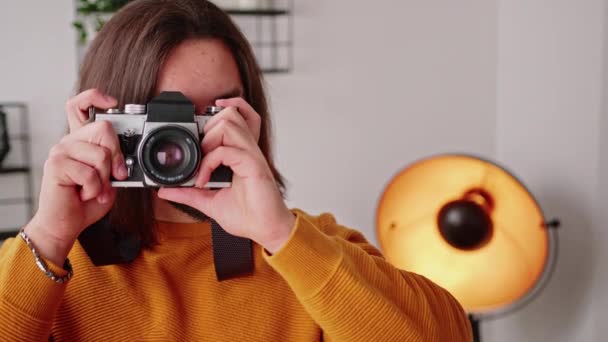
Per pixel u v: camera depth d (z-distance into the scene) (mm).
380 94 2357
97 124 789
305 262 789
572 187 2049
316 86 2297
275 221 799
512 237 1753
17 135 2061
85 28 2076
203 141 806
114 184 802
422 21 2365
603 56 1915
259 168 800
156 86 878
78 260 902
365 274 839
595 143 1954
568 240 2074
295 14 2254
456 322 933
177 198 828
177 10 889
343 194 2359
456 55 2400
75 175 784
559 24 2088
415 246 1778
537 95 2195
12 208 2080
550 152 2143
